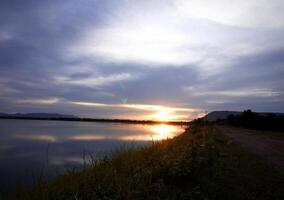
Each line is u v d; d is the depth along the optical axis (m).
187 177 8.85
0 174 17.64
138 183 8.01
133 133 66.12
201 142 19.44
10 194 7.89
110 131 77.88
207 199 7.21
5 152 30.47
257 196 7.77
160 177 8.82
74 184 7.95
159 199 7.08
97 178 8.54
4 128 88.94
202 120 56.31
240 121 82.31
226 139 25.91
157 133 65.62
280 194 8.03
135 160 11.52
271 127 63.81
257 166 12.03
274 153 17.06
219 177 9.41
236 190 8.12
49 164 20.94
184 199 7.20
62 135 58.47
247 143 23.66
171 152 14.21
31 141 44.38
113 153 13.12
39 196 7.26
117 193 7.30
